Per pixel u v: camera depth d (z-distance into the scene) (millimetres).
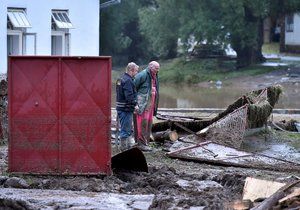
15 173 14391
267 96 24062
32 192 13023
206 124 22625
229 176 14539
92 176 14461
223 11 63406
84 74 14242
